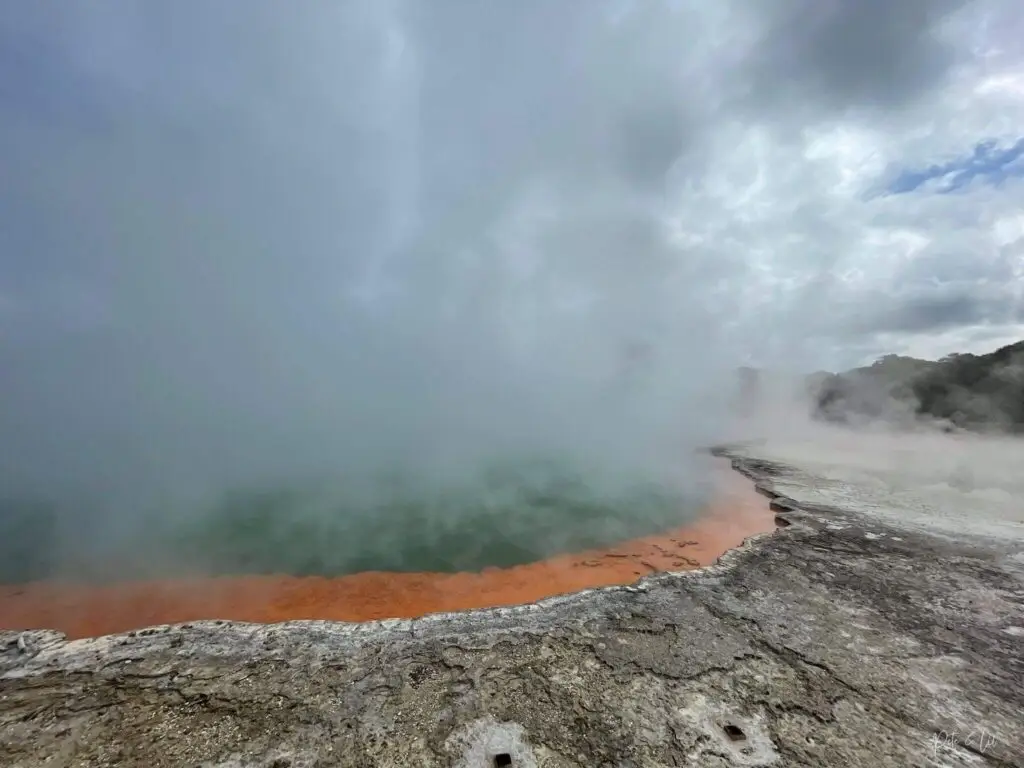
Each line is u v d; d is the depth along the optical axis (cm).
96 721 384
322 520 905
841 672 442
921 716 390
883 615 536
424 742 364
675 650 475
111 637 504
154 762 346
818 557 687
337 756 352
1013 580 612
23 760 347
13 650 484
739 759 349
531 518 913
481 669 448
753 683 427
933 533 767
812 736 369
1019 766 345
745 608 553
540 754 353
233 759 349
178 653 475
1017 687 425
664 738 367
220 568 721
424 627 521
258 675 440
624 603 568
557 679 433
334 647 484
